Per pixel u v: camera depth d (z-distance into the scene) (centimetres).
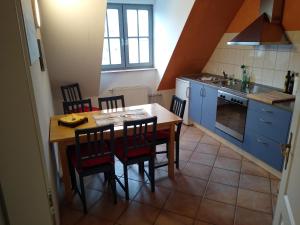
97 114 283
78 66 365
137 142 250
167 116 274
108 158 235
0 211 123
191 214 230
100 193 264
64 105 303
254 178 287
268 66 341
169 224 219
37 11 234
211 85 375
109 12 428
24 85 117
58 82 390
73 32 308
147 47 477
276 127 272
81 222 223
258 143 302
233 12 375
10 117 118
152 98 497
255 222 219
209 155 343
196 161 327
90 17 296
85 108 372
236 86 357
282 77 322
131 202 248
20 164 126
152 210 237
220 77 427
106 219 226
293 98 281
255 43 295
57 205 214
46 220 138
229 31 399
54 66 353
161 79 468
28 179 129
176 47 398
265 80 349
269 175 292
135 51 471
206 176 292
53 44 316
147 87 483
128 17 445
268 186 271
